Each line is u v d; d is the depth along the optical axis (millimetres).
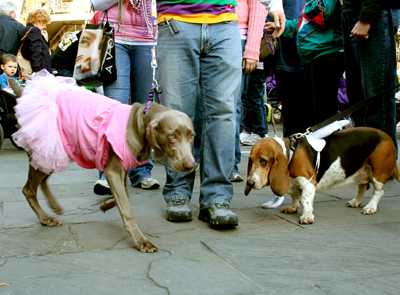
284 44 4469
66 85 2439
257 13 3162
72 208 2945
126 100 3574
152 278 1771
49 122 2197
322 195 3412
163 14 2553
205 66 2607
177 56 2547
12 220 2627
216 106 2568
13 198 3219
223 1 2584
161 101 2668
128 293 1631
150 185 3559
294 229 2496
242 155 5629
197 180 3982
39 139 2193
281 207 3053
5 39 5859
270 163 2592
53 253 2061
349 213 2863
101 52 3316
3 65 5789
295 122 4754
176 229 2482
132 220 2123
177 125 1936
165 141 1966
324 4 3654
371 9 3305
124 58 3496
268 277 1796
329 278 1791
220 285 1710
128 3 3367
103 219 2676
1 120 5996
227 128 2570
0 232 2387
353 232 2432
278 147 2605
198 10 2520
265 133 6785
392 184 3697
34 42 5805
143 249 2082
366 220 2689
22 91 2424
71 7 17922
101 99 2266
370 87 3604
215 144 2564
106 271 1839
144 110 2154
